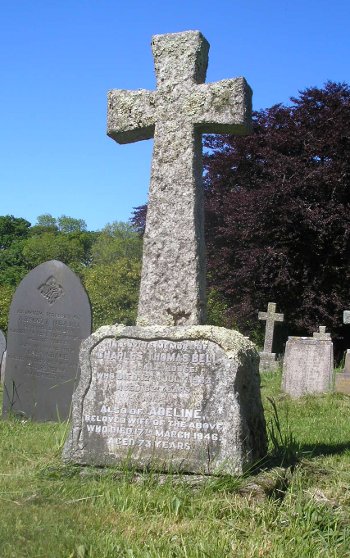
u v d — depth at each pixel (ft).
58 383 32.81
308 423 30.37
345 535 15.01
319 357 46.37
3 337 62.54
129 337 19.51
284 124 93.71
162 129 21.63
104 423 19.30
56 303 33.45
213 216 92.94
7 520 14.84
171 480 17.56
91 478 18.21
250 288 88.99
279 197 83.66
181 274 20.63
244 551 13.98
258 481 17.21
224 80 21.27
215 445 18.21
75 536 14.16
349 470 19.31
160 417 18.85
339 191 86.38
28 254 227.40
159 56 22.15
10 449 22.26
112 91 22.65
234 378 18.39
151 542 14.23
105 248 205.98
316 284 86.43
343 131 86.79
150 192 21.34
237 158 94.12
